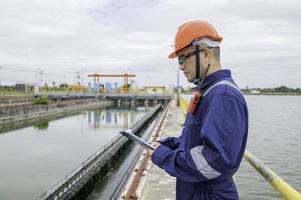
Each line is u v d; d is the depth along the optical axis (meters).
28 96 68.38
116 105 78.50
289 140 24.62
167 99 71.75
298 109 69.38
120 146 20.83
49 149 24.59
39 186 15.15
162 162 2.03
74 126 38.81
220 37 2.07
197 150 1.86
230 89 1.89
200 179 1.86
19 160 20.70
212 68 2.04
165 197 5.59
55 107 50.91
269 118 44.31
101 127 38.19
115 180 16.25
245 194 10.98
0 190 14.48
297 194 1.95
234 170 1.99
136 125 28.50
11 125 37.03
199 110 2.02
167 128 16.16
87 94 75.50
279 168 15.87
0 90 89.25
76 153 23.19
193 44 2.04
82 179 12.72
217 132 1.79
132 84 87.25
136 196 5.49
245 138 1.97
